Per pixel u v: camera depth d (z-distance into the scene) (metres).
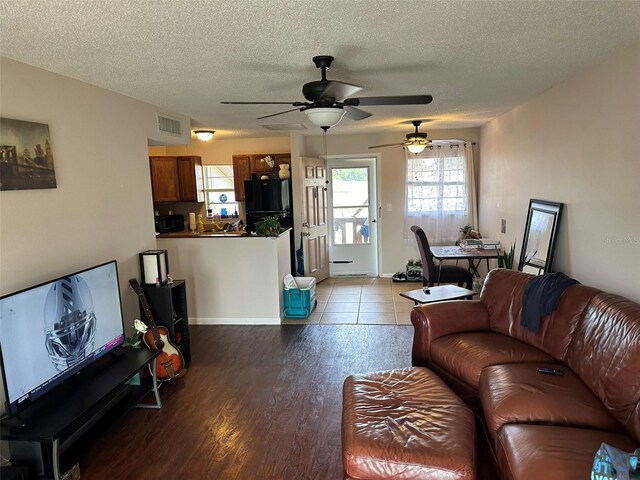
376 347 4.30
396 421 2.20
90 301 2.86
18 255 2.55
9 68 2.50
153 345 3.53
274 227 5.13
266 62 2.74
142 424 3.02
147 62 2.69
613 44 2.58
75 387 2.63
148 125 4.04
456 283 5.78
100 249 3.31
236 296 5.14
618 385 2.14
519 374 2.54
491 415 2.24
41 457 2.30
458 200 6.88
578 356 2.58
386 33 2.28
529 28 2.27
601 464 1.59
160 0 1.80
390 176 7.12
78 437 2.64
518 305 3.26
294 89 3.52
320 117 2.78
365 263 7.58
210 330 4.97
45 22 2.00
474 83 3.53
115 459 2.64
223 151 7.72
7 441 2.27
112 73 2.91
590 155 3.17
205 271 5.14
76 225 3.04
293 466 2.52
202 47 2.42
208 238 5.08
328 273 7.41
